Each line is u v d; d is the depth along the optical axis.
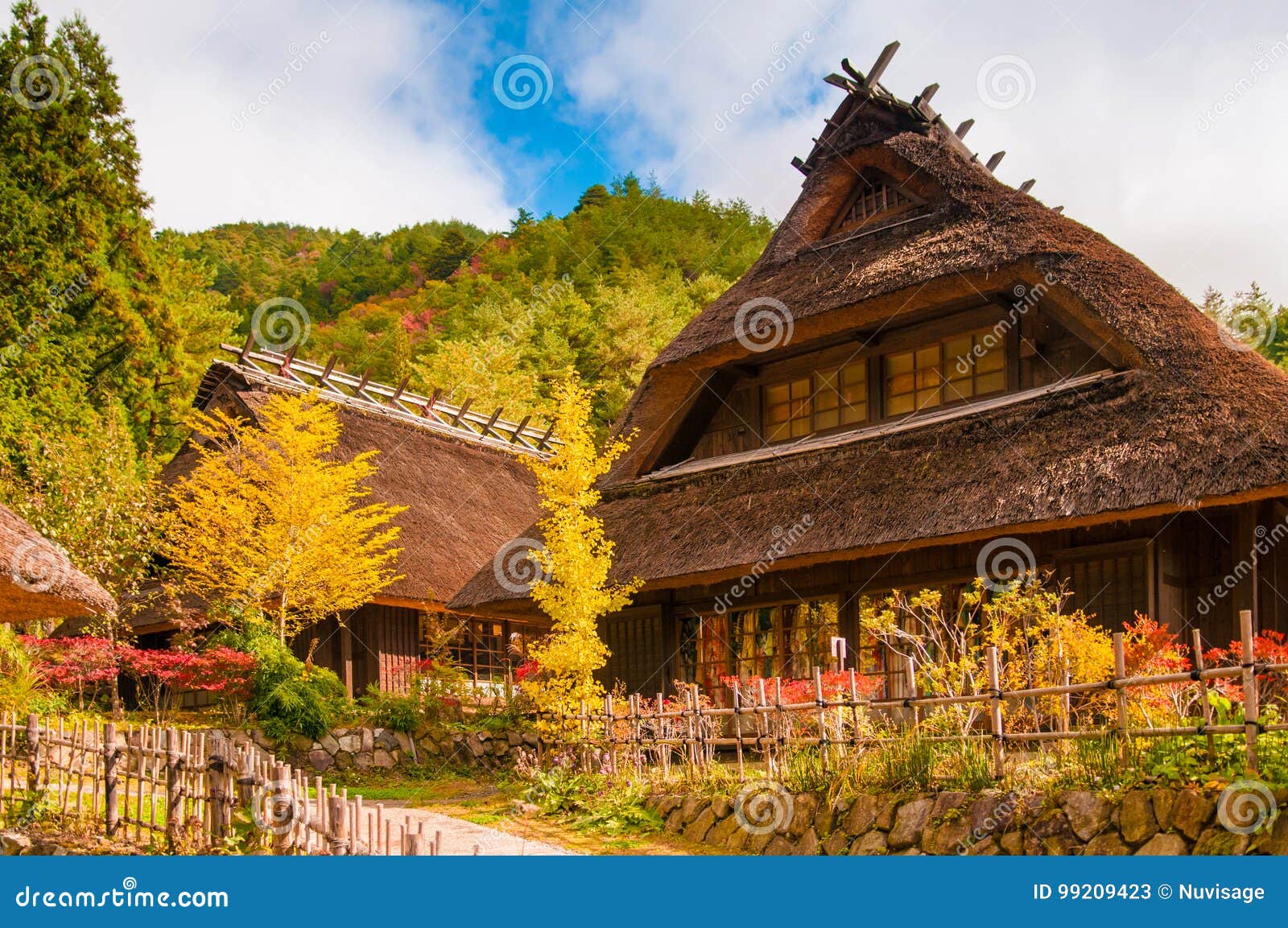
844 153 16.34
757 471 15.02
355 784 15.40
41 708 14.92
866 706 9.70
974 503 11.78
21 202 24.66
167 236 36.94
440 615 20.12
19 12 27.11
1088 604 11.91
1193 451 10.55
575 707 13.80
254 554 16.69
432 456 22.75
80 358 24.97
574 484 14.23
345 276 60.03
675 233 57.59
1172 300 12.88
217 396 20.86
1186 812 7.30
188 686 16.03
